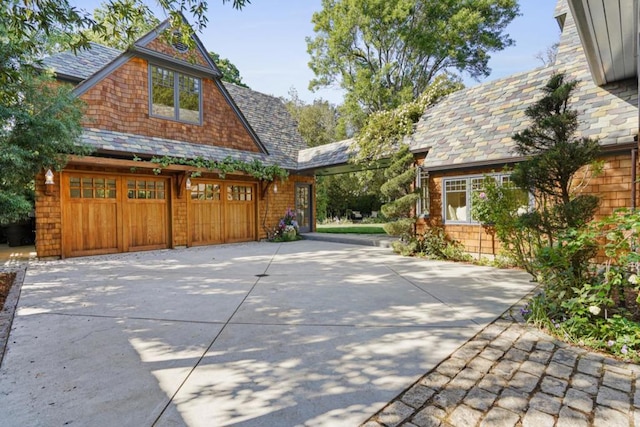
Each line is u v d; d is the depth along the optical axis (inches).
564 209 150.7
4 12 164.4
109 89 349.7
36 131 231.0
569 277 137.1
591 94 267.7
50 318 146.4
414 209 360.8
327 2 874.8
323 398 84.5
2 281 225.6
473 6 773.3
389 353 109.9
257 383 92.0
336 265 283.4
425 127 380.2
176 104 408.8
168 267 275.9
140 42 369.4
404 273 246.5
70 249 324.8
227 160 428.5
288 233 498.6
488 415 77.1
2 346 116.0
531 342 117.6
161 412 79.0
